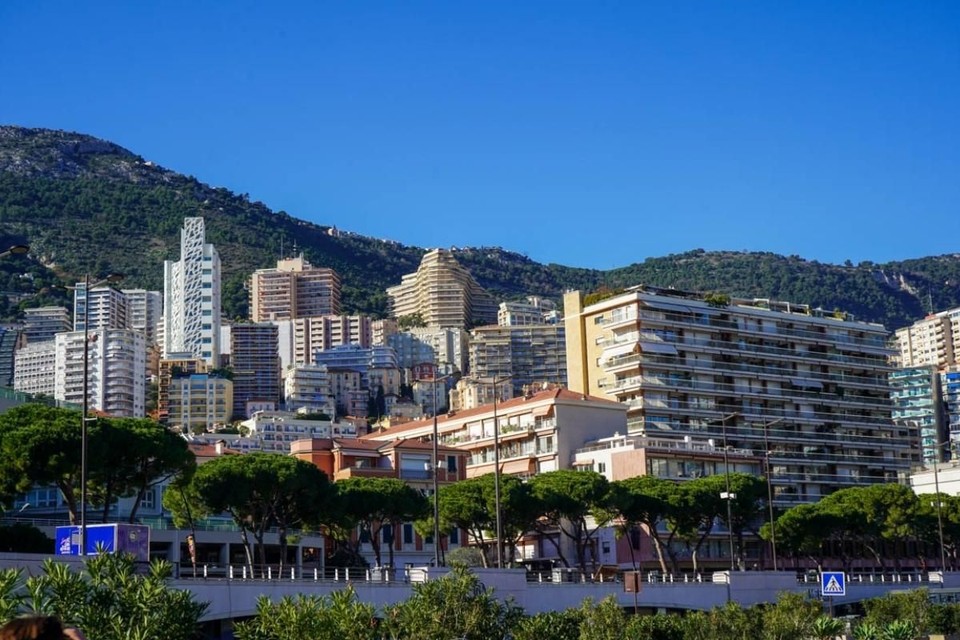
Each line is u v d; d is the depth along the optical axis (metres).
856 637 79.75
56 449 78.81
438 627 43.06
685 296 183.62
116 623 28.89
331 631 37.78
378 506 108.88
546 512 114.12
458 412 167.00
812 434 184.00
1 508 80.38
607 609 62.12
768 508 145.38
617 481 124.12
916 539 156.25
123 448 83.25
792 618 76.19
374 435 175.75
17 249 54.47
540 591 85.19
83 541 62.50
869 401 194.38
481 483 111.38
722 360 180.12
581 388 178.88
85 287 66.94
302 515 99.88
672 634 69.31
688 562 140.25
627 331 174.62
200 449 142.75
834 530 135.50
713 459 151.50
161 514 122.25
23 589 45.19
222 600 65.44
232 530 117.50
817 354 189.75
